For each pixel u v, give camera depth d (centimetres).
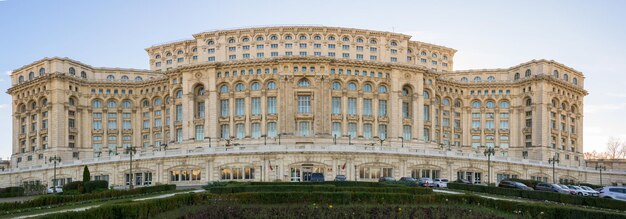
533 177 11700
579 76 16412
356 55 14488
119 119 15262
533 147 14900
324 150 9825
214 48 14638
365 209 4109
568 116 15812
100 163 10925
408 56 15900
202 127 13375
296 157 9794
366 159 9988
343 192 5053
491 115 15750
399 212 3944
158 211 4038
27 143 15038
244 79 13212
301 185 6450
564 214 3891
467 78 16312
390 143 13262
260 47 14438
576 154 15838
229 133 13175
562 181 12300
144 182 10488
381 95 13562
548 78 14925
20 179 12194
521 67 15712
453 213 3956
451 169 10725
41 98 14788
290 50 14350
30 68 15262
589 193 7181
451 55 16862
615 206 4934
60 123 14350
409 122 13700
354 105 13350
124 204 3647
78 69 15138
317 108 12862
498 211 4353
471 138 15662
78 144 14775
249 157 9881
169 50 16038
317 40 14388
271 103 13150
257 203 4850
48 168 11681
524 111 15388
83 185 8238
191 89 13475
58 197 5112
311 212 3941
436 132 15075
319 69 13038
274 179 9694
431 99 14525
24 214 4159
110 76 15662
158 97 15175
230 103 13238
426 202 4956
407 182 8125
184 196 4594
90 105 15100
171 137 13938
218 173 9994
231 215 3794
